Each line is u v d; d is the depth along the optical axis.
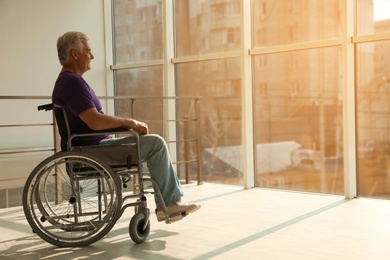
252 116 4.55
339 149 4.12
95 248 2.65
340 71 4.07
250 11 4.53
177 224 3.14
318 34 4.19
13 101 5.09
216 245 2.63
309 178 4.30
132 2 5.57
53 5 5.33
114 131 2.63
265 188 4.52
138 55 5.54
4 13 5.01
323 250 2.49
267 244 2.62
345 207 3.54
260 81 4.54
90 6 5.60
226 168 4.84
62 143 2.71
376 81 3.87
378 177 3.92
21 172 4.88
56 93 2.69
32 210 2.63
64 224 2.71
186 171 4.93
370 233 2.80
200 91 5.00
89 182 3.26
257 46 4.55
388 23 3.78
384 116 3.85
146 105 5.43
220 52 4.80
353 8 3.90
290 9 4.33
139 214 2.70
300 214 3.34
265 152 4.56
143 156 2.75
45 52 5.29
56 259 2.47
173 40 5.16
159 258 2.44
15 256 2.55
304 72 4.27
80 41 2.83
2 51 5.01
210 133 4.95
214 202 3.87
